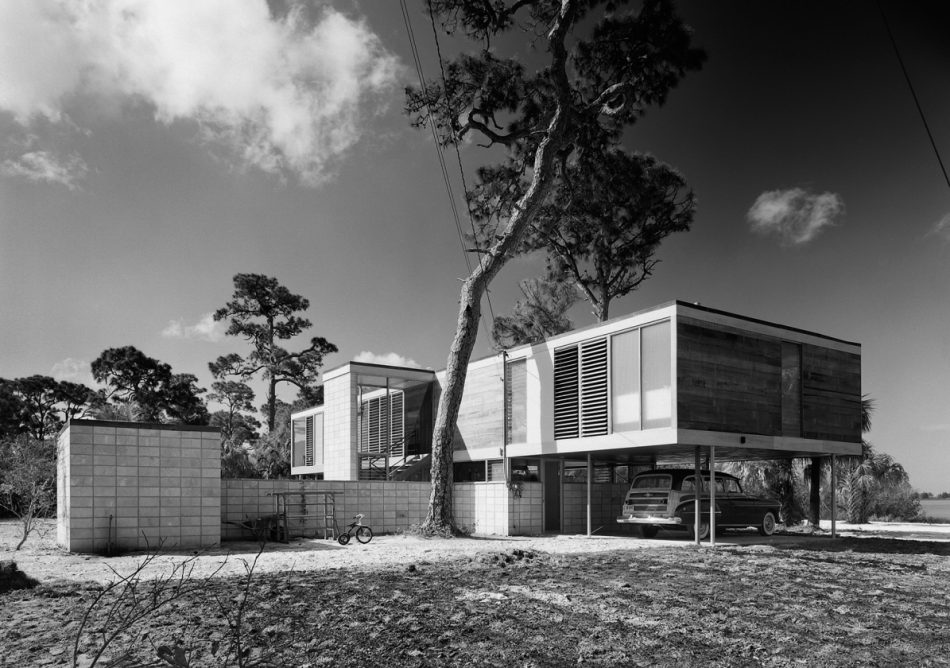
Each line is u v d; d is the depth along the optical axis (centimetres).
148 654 500
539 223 2552
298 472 2762
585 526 1933
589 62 2167
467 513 1919
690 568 1007
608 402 1545
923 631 618
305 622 610
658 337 1438
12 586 827
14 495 1919
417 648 535
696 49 2067
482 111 2162
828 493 2934
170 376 4972
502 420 1870
